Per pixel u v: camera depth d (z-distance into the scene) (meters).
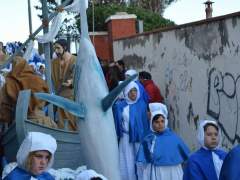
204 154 6.32
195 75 11.66
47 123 7.26
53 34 8.38
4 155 7.39
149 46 15.43
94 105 6.05
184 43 12.23
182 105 12.59
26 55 9.02
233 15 9.66
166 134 8.27
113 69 13.32
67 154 7.05
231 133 9.99
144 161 8.17
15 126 6.82
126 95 9.75
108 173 6.04
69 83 9.43
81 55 6.16
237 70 9.73
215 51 10.54
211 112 10.84
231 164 4.80
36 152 5.04
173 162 8.12
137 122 9.64
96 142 6.02
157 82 14.70
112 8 25.39
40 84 7.42
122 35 21.03
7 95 7.38
